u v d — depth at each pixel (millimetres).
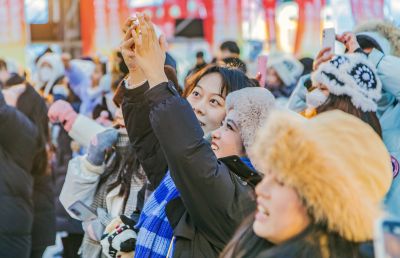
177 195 3461
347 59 4215
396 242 1972
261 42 11594
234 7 11820
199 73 3945
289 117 2332
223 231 3188
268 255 2314
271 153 2293
